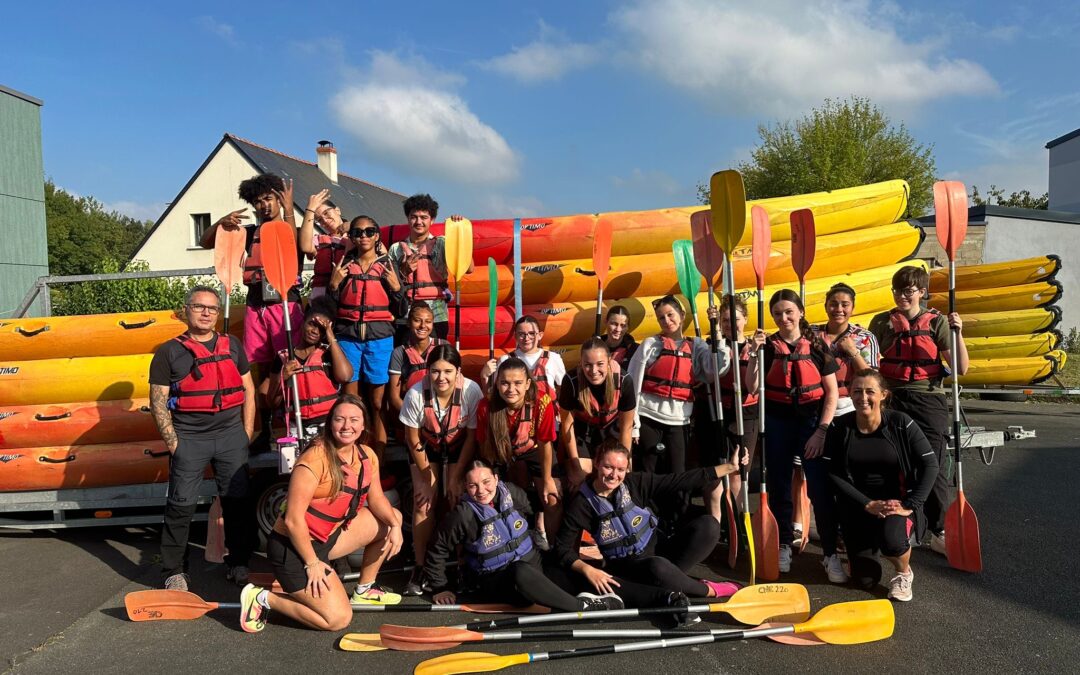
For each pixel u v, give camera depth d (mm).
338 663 3051
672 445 4230
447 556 3615
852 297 4168
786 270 5402
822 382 3965
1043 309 8578
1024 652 2951
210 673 2980
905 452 3582
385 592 3721
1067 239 12922
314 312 4305
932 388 4184
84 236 35750
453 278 5230
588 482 3607
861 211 5504
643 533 3602
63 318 5000
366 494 3521
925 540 4355
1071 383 10461
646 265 5305
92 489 4762
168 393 3852
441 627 3174
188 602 3506
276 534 3365
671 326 4223
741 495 3883
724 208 4070
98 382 4820
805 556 4227
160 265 21172
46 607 3730
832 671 2857
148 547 4738
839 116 24344
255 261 4574
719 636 3070
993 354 8609
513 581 3398
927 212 24766
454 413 3775
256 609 3361
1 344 4902
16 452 4719
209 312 3863
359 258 4523
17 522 4828
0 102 13555
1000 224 12695
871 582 3674
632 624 3371
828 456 3711
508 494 3574
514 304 5340
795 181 24203
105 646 3262
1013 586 3639
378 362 4461
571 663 2990
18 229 13984
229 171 20844
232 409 3986
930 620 3281
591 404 3895
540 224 5477
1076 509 4887
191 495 3852
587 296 5375
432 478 3867
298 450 3881
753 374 4219
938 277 9305
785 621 3289
